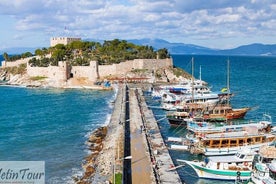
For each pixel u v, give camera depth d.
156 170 63.34
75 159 76.31
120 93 159.62
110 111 128.62
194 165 66.75
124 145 77.81
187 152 78.75
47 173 68.56
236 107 131.12
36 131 100.94
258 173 56.31
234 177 64.25
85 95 167.75
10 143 88.88
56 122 112.25
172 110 125.44
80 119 116.12
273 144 79.00
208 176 65.50
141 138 84.75
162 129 101.31
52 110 132.25
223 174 64.56
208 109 114.75
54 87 197.62
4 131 101.06
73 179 65.50
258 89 182.38
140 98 145.50
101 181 60.09
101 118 117.31
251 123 92.25
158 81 195.00
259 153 59.06
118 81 192.88
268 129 85.94
